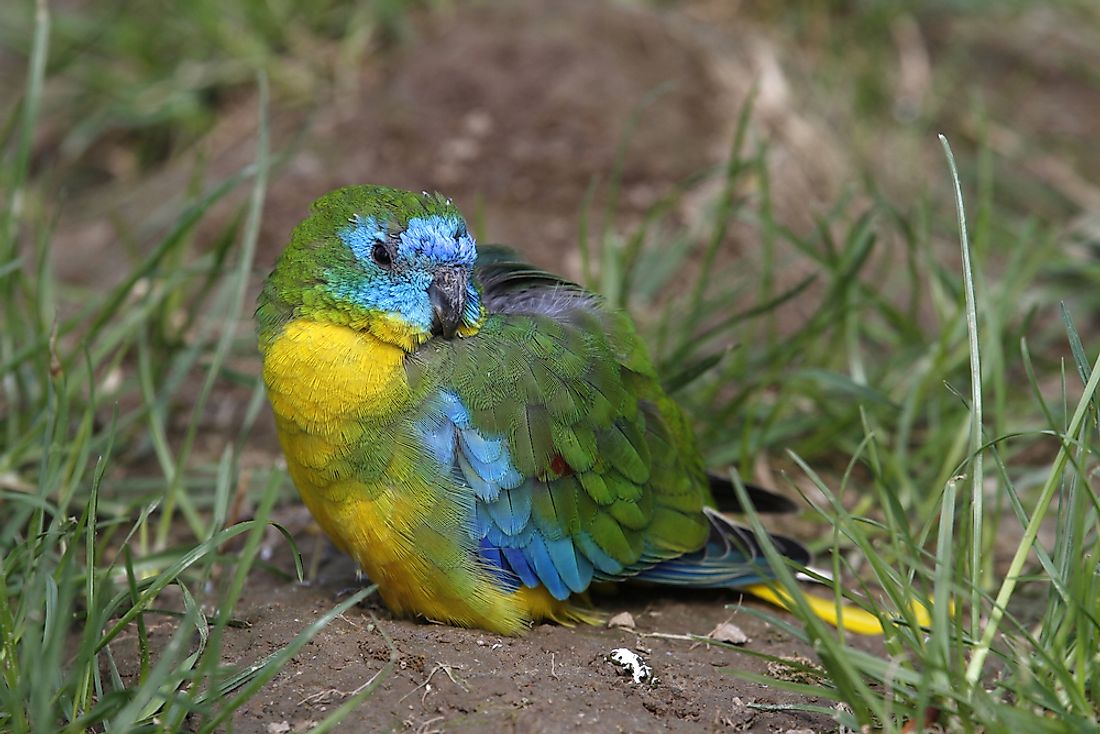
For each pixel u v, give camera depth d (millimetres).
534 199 14180
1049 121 16484
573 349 8727
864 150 15406
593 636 8547
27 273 13602
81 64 16359
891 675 6445
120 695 6613
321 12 16172
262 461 11336
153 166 16094
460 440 8266
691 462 9609
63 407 9078
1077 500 6910
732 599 9414
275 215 14039
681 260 13398
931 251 12266
